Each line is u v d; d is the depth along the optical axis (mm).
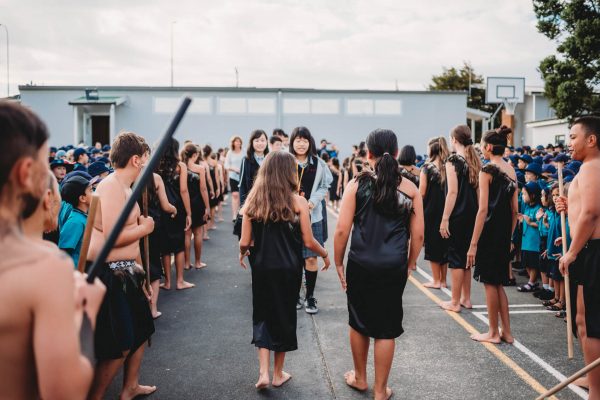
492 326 4508
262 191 3580
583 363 4035
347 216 3414
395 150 3422
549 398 3449
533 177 6285
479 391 3562
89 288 1322
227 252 8859
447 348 4379
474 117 28672
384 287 3291
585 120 3113
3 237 1190
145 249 3396
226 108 25344
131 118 24969
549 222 5449
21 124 1211
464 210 5312
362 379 3578
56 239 3729
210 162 11234
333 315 5344
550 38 19922
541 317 5270
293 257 3604
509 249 4426
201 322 5133
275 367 3695
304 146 5434
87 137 25047
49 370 1167
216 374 3891
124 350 2912
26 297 1164
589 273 3084
